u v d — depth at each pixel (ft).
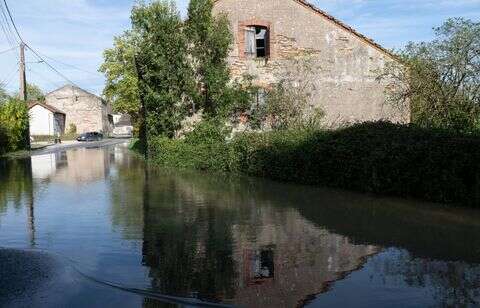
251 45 72.08
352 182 41.22
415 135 35.78
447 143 32.14
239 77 70.69
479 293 17.35
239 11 71.10
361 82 72.43
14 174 65.57
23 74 133.39
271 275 19.89
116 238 26.63
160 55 70.74
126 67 167.94
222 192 42.88
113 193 44.83
